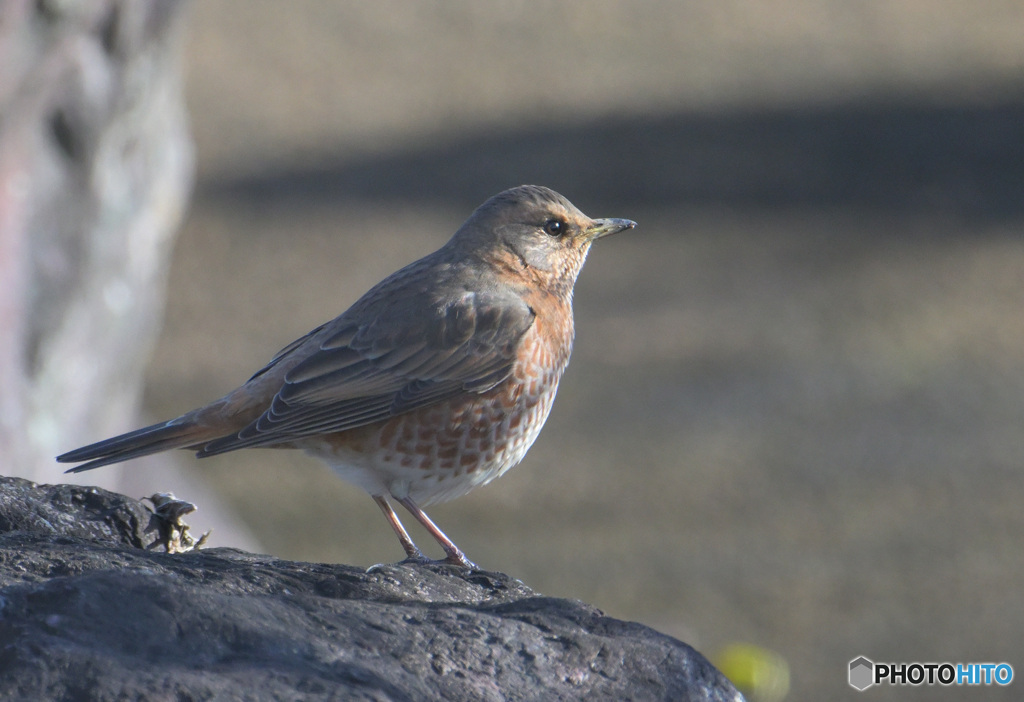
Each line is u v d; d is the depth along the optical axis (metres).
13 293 10.47
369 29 37.91
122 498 5.53
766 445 16.39
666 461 16.38
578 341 20.28
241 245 25.02
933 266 22.70
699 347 19.86
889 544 14.03
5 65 9.74
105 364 11.65
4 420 10.37
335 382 6.18
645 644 4.24
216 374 19.34
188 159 12.78
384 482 6.33
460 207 26.86
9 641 3.62
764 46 35.62
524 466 16.44
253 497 15.93
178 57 12.03
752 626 12.54
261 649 3.81
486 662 4.04
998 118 29.75
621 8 39.28
